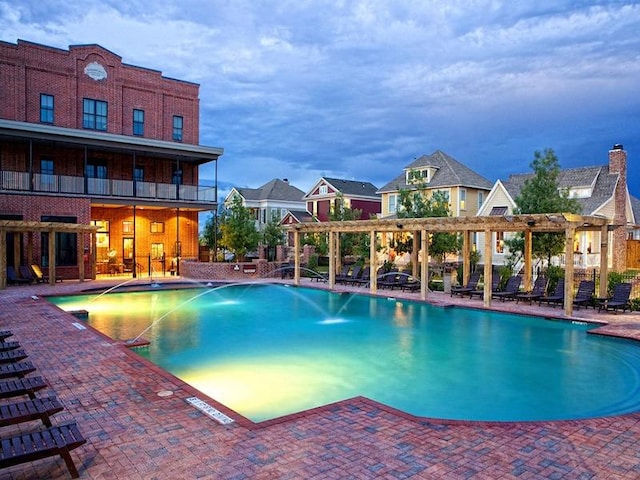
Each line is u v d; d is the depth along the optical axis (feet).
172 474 14.08
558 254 63.52
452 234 76.89
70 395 21.52
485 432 17.54
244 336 40.01
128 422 18.29
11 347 25.66
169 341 37.78
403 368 30.25
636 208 131.44
